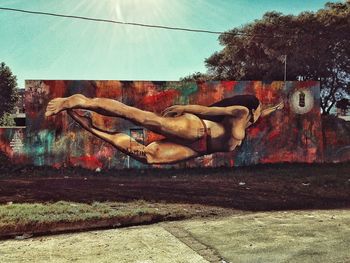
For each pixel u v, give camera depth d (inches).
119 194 360.5
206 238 240.8
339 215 299.9
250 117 504.4
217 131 494.9
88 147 471.2
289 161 513.7
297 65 831.7
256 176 458.6
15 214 271.0
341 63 801.6
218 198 353.4
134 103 480.7
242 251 215.6
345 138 538.6
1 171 453.1
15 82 1338.6
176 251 217.0
